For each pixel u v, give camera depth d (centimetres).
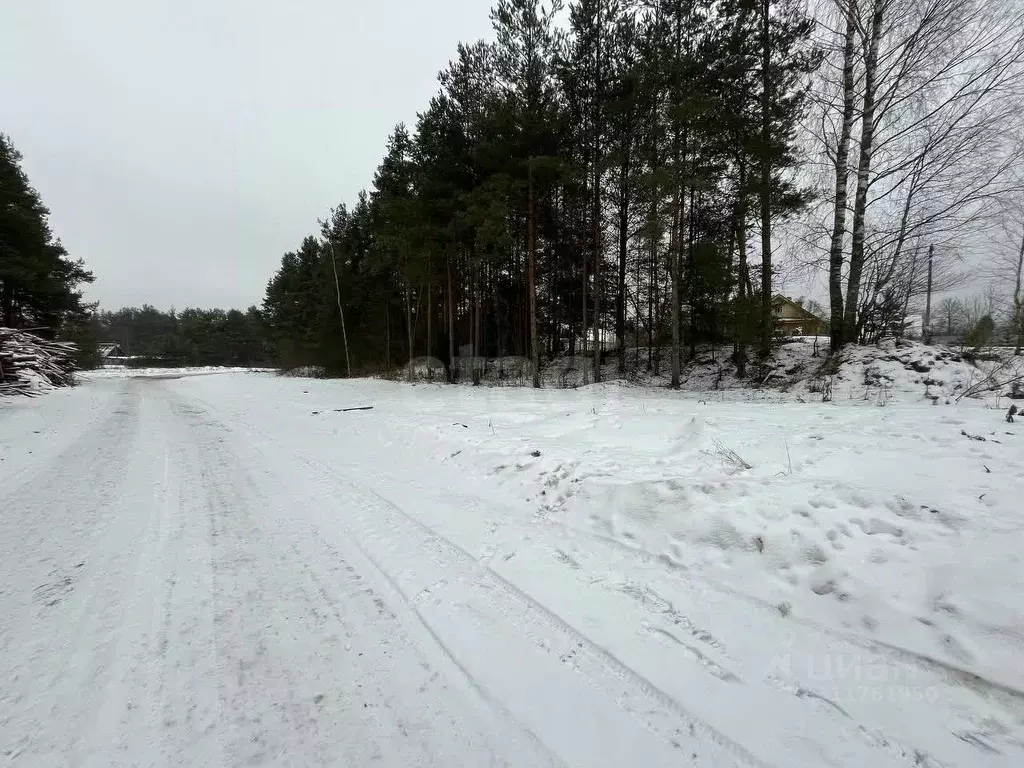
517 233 1856
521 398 1308
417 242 1819
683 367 1816
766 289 1491
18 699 221
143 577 342
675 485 396
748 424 654
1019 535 274
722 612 281
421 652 257
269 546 396
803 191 1341
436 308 2733
